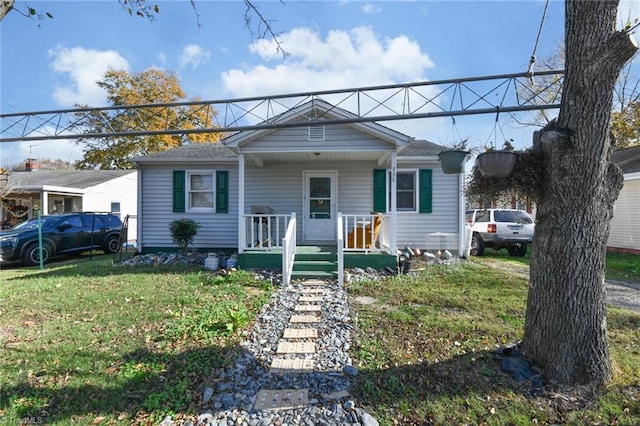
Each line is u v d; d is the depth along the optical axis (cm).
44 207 1466
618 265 956
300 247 923
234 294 612
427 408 289
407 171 1042
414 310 520
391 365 351
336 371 344
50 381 323
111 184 1869
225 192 1079
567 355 312
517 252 1193
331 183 1048
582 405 290
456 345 393
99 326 460
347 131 814
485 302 559
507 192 355
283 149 822
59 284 708
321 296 608
